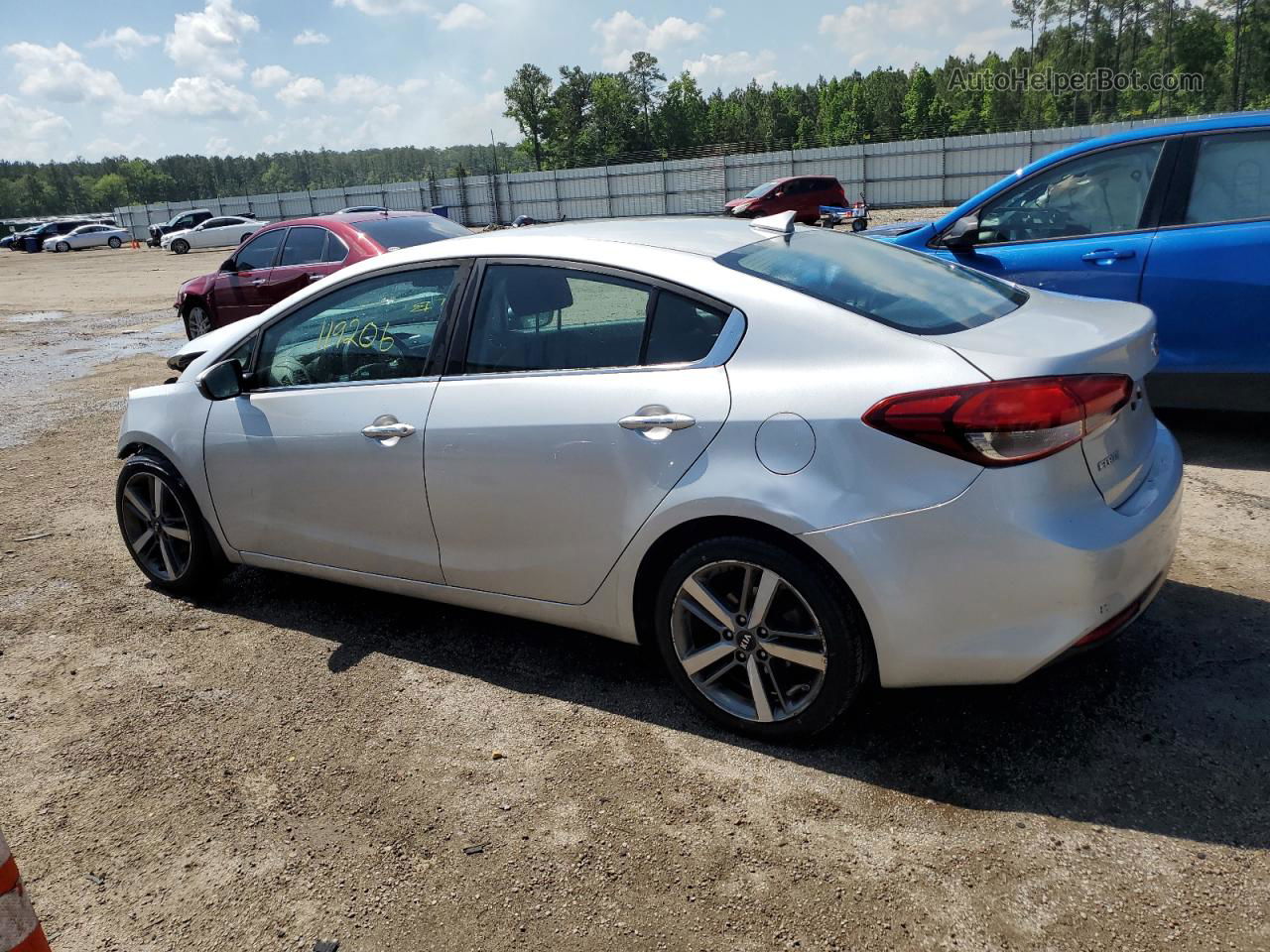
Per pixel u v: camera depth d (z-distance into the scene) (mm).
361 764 2846
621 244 3008
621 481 2764
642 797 2594
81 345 12812
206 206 61375
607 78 92438
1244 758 2564
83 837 2594
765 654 2691
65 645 3783
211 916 2271
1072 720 2787
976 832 2359
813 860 2307
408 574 3387
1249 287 4680
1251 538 3967
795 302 2641
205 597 4164
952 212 5750
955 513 2336
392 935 2172
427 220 9695
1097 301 3068
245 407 3672
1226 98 69375
